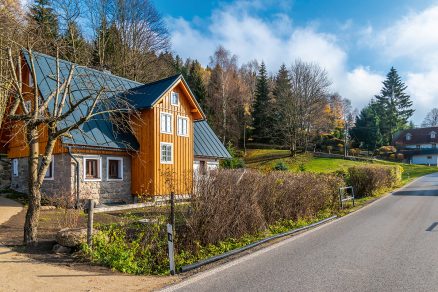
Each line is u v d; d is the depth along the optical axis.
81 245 8.10
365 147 74.69
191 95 23.09
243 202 10.07
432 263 7.43
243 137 65.00
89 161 18.80
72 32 11.78
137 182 20.78
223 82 60.03
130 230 8.70
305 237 10.31
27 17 11.12
